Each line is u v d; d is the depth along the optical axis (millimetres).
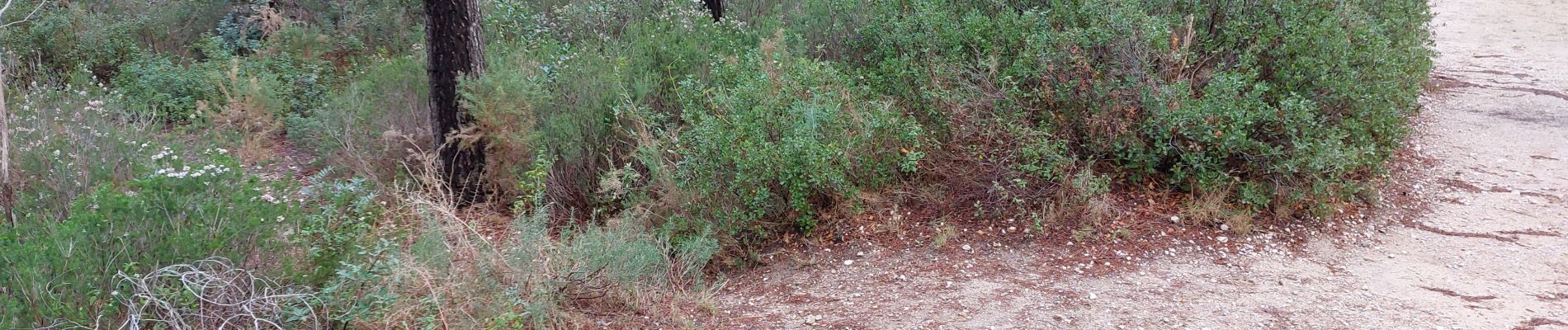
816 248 5270
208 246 3596
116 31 9023
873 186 5629
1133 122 5695
